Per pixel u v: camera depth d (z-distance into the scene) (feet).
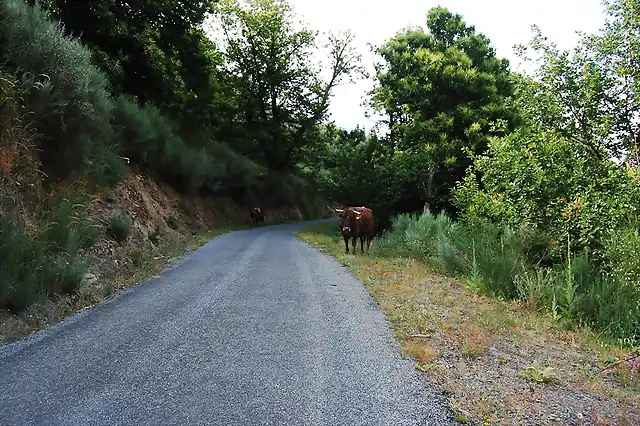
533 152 34.63
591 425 12.57
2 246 22.06
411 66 78.79
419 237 50.52
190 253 48.19
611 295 24.90
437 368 16.57
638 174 27.94
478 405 13.60
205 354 17.56
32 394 13.82
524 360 17.95
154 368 16.05
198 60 81.92
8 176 27.14
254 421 12.39
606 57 32.60
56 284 24.18
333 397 13.98
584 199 29.09
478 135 68.90
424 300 27.84
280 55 138.41
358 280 34.01
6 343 18.58
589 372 16.97
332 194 85.15
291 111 142.41
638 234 25.30
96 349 17.95
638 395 14.83
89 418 12.37
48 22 35.01
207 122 111.45
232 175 109.09
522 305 27.76
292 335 20.16
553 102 34.45
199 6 76.02
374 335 20.43
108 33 63.82
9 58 29.89
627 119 32.09
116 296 27.37
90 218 33.06
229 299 26.81
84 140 36.52
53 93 32.27
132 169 61.31
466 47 88.69
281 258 45.75
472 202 43.57
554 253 31.99
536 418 12.87
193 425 12.10
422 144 74.28
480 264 33.96
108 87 54.80
